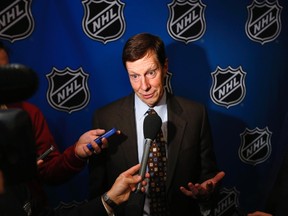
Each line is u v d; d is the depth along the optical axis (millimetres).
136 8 1778
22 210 695
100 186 1490
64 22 1742
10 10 1683
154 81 1380
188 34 1854
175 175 1454
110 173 1481
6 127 508
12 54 1719
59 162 1452
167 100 1523
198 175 1552
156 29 1815
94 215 940
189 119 1503
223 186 2070
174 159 1442
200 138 1526
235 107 1991
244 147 2053
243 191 2102
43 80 1773
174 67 1876
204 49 1887
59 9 1729
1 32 1690
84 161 1423
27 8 1697
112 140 1472
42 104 1796
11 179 520
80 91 1819
